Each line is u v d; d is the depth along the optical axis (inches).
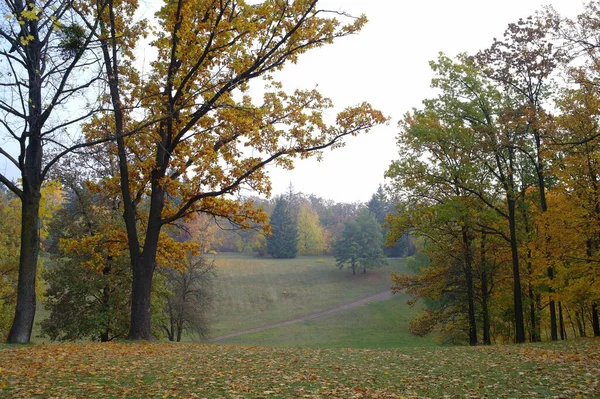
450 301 1286.9
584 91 739.4
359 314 2514.8
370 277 3233.3
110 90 631.8
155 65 658.2
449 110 985.5
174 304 1487.5
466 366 443.2
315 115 664.4
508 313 1163.9
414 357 510.9
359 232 3265.3
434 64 991.6
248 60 649.6
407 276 1175.0
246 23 593.6
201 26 599.5
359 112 649.6
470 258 1052.5
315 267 3454.7
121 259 1060.5
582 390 326.0
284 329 2295.8
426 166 1005.2
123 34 597.0
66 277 1054.4
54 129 536.1
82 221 1063.6
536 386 348.2
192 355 480.4
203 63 633.0
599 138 743.7
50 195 1082.1
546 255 829.2
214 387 328.2
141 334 641.0
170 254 767.1
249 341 2058.3
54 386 314.5
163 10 618.5
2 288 1242.6
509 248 1056.2
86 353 470.6
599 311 1037.8
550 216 807.1
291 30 637.9
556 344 677.9
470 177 967.6
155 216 665.0
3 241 1283.2
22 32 531.5
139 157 709.9
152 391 309.6
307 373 392.2
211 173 655.8
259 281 3093.0
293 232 3833.7
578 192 789.2
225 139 667.4
